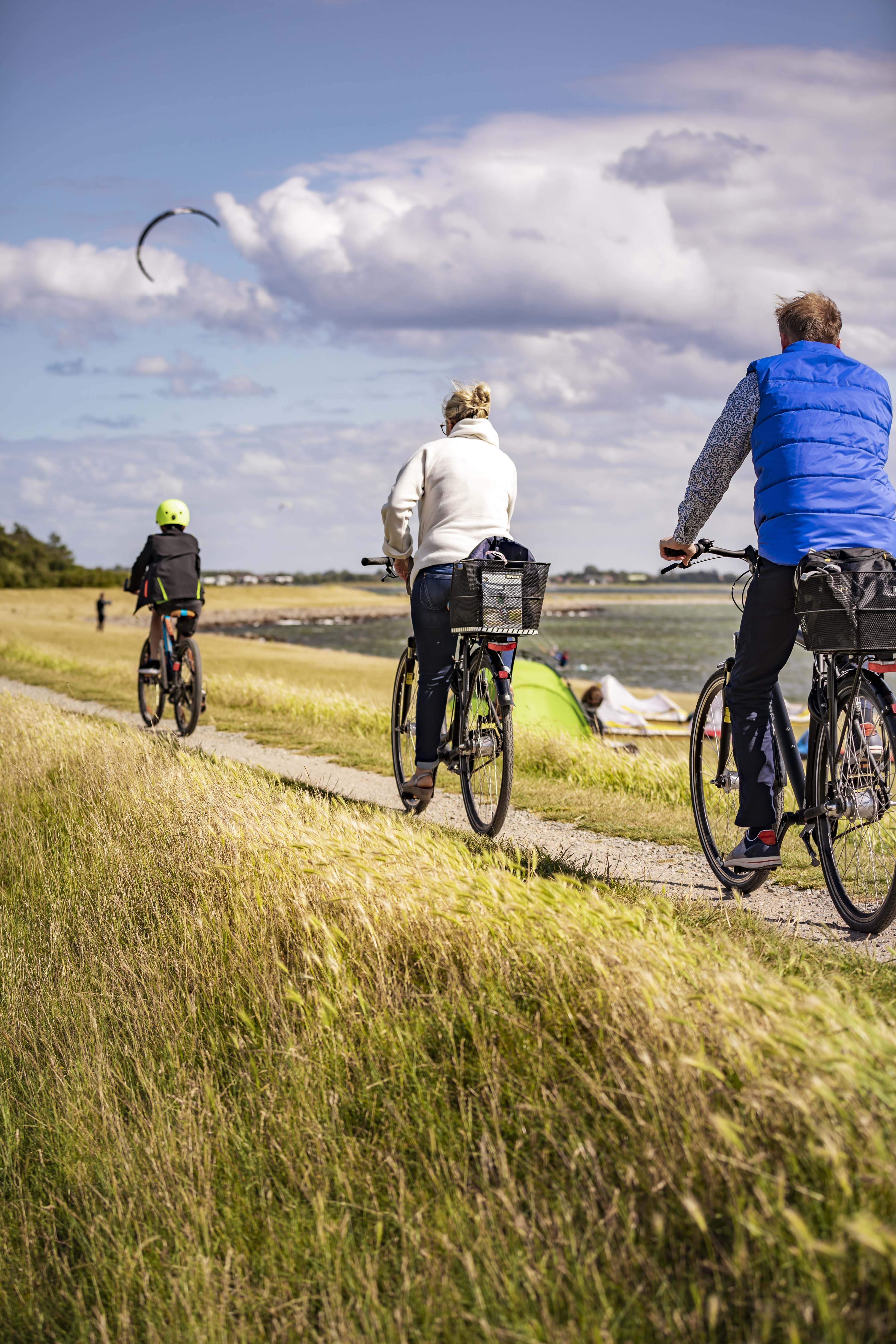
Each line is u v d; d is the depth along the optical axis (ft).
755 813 13.98
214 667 128.06
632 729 60.18
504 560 17.06
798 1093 7.36
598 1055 9.16
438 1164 8.87
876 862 12.59
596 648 303.07
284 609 615.16
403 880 12.21
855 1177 6.69
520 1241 7.84
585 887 13.15
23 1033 14.49
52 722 30.22
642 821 21.33
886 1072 7.18
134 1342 8.77
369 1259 8.20
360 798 23.97
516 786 26.30
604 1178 8.03
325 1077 10.40
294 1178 9.57
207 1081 11.31
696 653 286.46
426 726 18.98
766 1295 6.55
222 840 16.58
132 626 280.31
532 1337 6.83
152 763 23.26
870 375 13.67
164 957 14.55
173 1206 9.96
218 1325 8.36
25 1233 10.77
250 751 32.78
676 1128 7.84
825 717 13.37
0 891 19.66
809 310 14.02
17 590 443.32
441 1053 10.16
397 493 18.19
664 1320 6.74
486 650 17.80
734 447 13.69
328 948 11.64
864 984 10.77
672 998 8.72
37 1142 12.38
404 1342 7.41
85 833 20.66
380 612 627.87
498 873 12.35
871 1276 6.22
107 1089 12.32
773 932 12.83
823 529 12.78
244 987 12.84
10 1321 9.72
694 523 13.99
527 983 10.25
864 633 12.03
